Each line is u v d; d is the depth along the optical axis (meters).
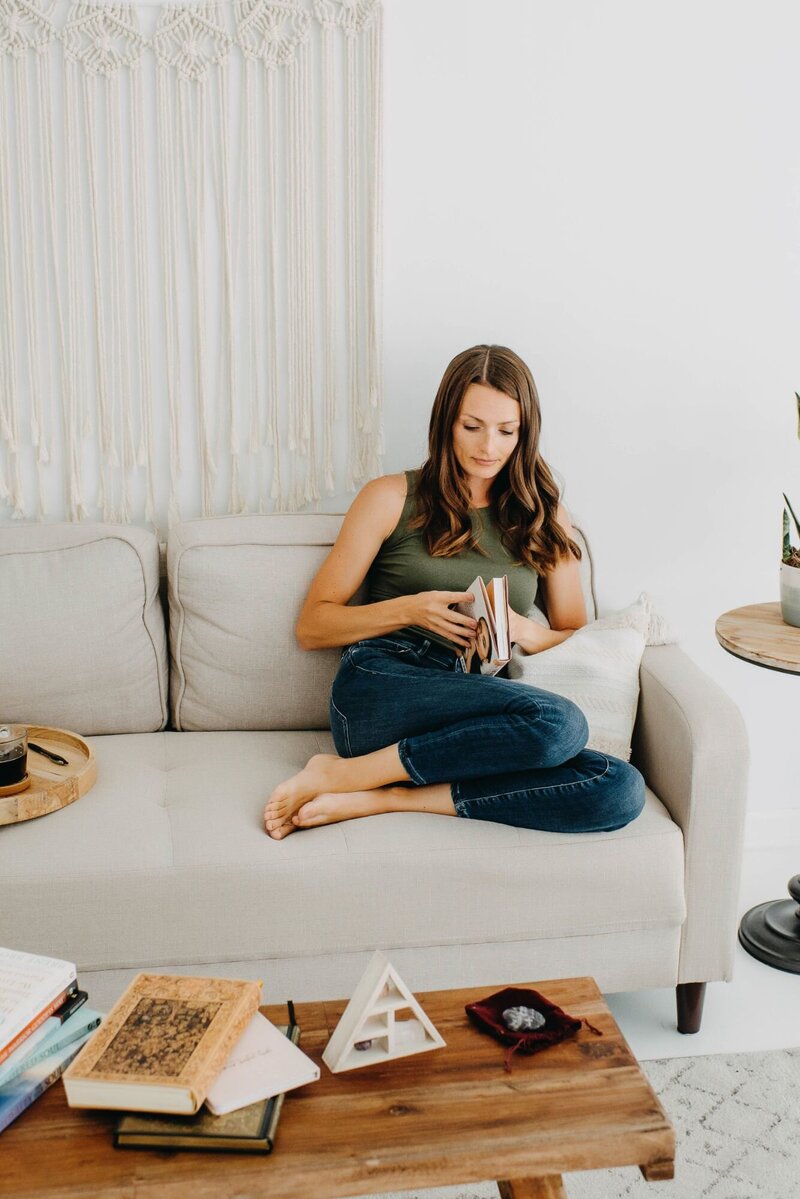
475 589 1.79
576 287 2.20
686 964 1.77
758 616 2.08
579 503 2.30
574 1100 1.08
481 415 1.89
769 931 2.09
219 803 1.72
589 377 2.24
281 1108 1.06
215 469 2.20
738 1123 1.61
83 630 1.95
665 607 2.38
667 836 1.70
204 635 2.01
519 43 2.07
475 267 2.17
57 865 1.56
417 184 2.12
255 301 2.13
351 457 2.22
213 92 2.04
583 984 1.27
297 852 1.61
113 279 2.10
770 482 2.34
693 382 2.27
